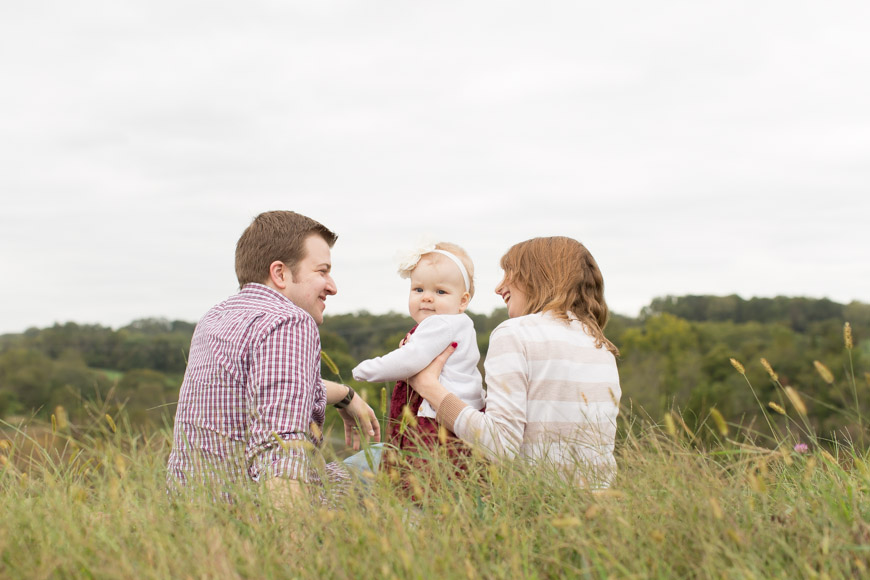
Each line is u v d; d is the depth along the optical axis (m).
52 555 2.01
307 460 2.56
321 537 2.17
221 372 2.71
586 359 2.88
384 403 3.05
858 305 41.09
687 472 2.24
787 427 2.60
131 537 2.15
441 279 3.28
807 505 2.25
